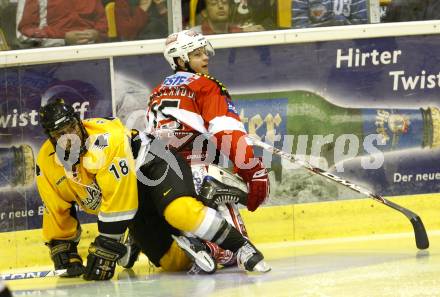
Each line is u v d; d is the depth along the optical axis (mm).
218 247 9273
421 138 11219
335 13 11242
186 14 11164
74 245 9781
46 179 9320
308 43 11016
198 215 8766
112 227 8898
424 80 11188
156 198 9008
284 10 11195
